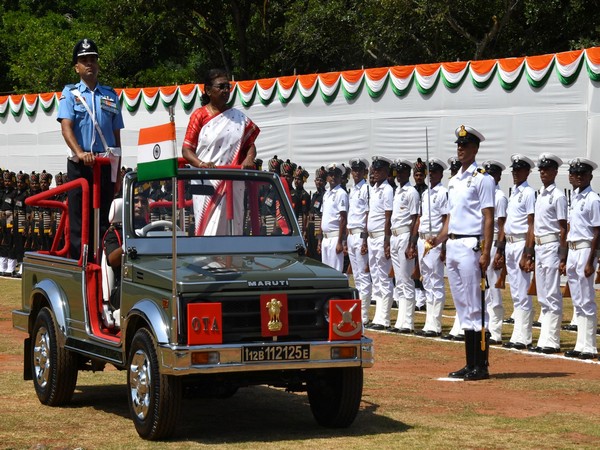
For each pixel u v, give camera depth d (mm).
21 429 9375
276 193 10242
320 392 9555
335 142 26953
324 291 8906
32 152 35344
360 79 26375
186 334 8398
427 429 9359
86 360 10742
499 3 39531
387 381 12250
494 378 12508
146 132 9062
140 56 52875
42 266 11164
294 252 10016
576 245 14406
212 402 11023
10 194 29016
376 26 40938
